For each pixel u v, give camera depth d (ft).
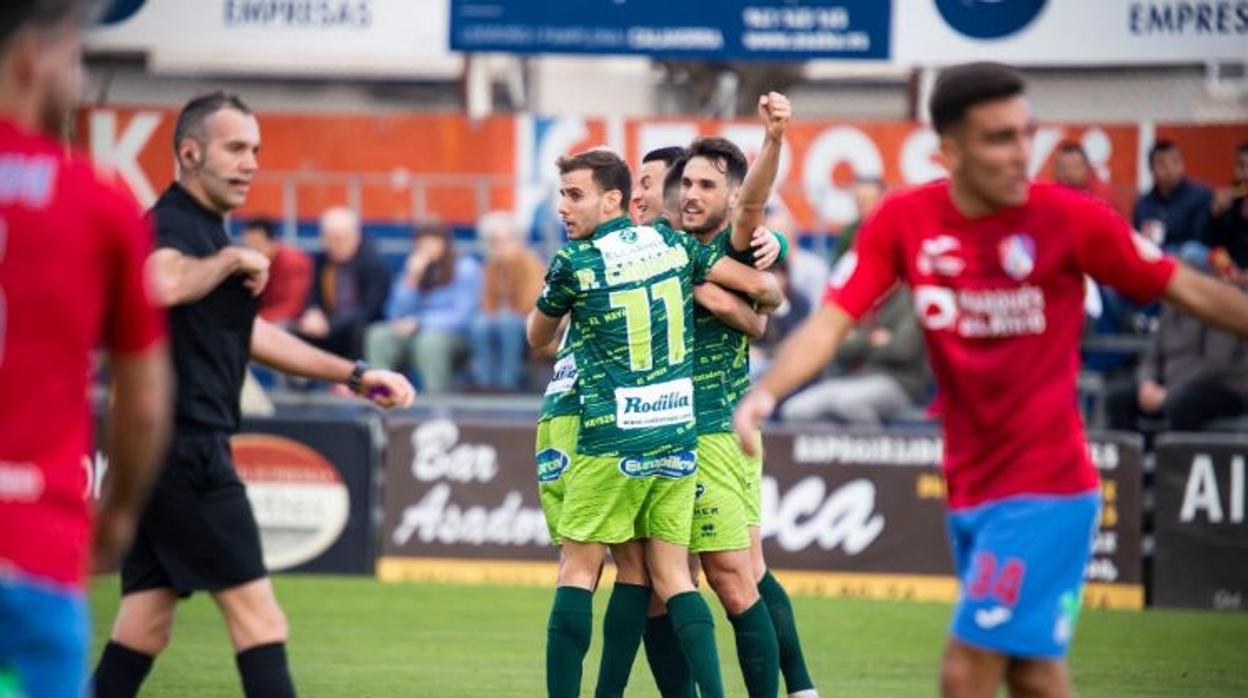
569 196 79.77
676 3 159.43
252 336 69.67
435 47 163.43
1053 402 58.13
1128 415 150.71
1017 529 57.67
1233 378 145.59
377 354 159.84
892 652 116.26
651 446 77.97
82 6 43.42
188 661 109.29
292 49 165.37
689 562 87.30
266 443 147.95
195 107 68.13
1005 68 56.70
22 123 42.86
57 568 41.88
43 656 41.68
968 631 57.93
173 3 165.68
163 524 66.54
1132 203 159.53
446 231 161.58
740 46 159.12
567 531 79.10
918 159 163.53
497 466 146.20
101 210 42.70
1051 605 57.72
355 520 147.13
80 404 42.98
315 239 171.73
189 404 66.33
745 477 85.10
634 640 80.12
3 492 41.45
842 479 142.82
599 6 160.25
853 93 178.50
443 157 170.71
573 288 78.23
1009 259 57.77
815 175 164.76
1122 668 111.65
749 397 57.21
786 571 143.33
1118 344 155.12
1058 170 152.76
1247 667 112.57
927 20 158.71
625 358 78.02
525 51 161.68
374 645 115.85
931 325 58.90
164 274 64.64
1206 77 163.02
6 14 41.93
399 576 146.61
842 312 58.49
